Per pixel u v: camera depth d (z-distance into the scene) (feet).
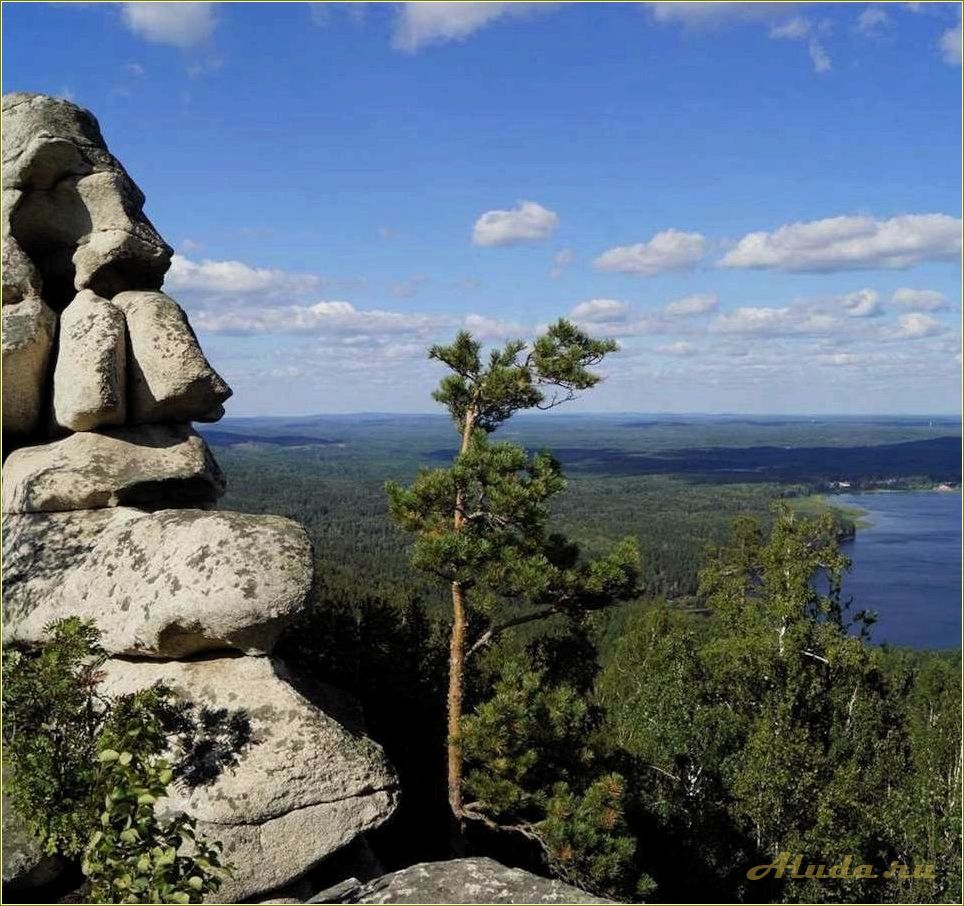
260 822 37.14
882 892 72.64
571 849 45.98
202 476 52.26
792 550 89.71
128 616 40.73
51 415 51.47
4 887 35.73
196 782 37.09
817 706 83.41
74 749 33.94
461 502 52.80
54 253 54.19
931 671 138.31
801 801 73.00
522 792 48.16
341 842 38.78
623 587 53.11
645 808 69.92
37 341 50.03
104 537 44.93
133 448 50.93
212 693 39.88
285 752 38.22
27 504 47.24
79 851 33.12
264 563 40.81
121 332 51.03
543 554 52.49
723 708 86.12
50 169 51.29
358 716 44.14
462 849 49.62
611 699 115.24
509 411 55.36
